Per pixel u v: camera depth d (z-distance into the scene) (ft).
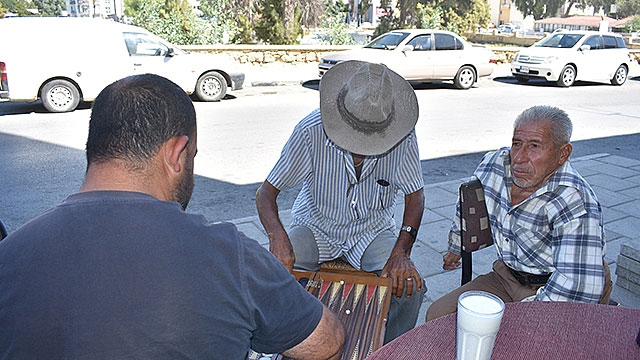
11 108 30.60
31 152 20.90
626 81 54.13
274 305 3.85
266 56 48.60
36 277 3.12
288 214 15.12
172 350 3.24
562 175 6.64
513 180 6.79
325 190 8.36
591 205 6.40
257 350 4.21
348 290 6.89
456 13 110.11
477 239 7.59
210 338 3.39
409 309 7.75
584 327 4.96
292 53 49.47
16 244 3.25
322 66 41.91
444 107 34.91
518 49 60.80
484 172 7.57
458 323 4.20
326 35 58.34
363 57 40.24
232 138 24.12
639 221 14.89
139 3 49.44
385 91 7.22
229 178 18.34
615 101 39.83
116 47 29.71
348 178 8.18
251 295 3.67
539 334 4.85
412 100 7.70
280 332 3.97
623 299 10.61
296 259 8.51
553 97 40.81
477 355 4.16
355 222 8.52
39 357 3.07
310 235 8.63
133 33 30.68
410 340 4.80
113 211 3.33
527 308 5.28
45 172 18.39
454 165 20.97
